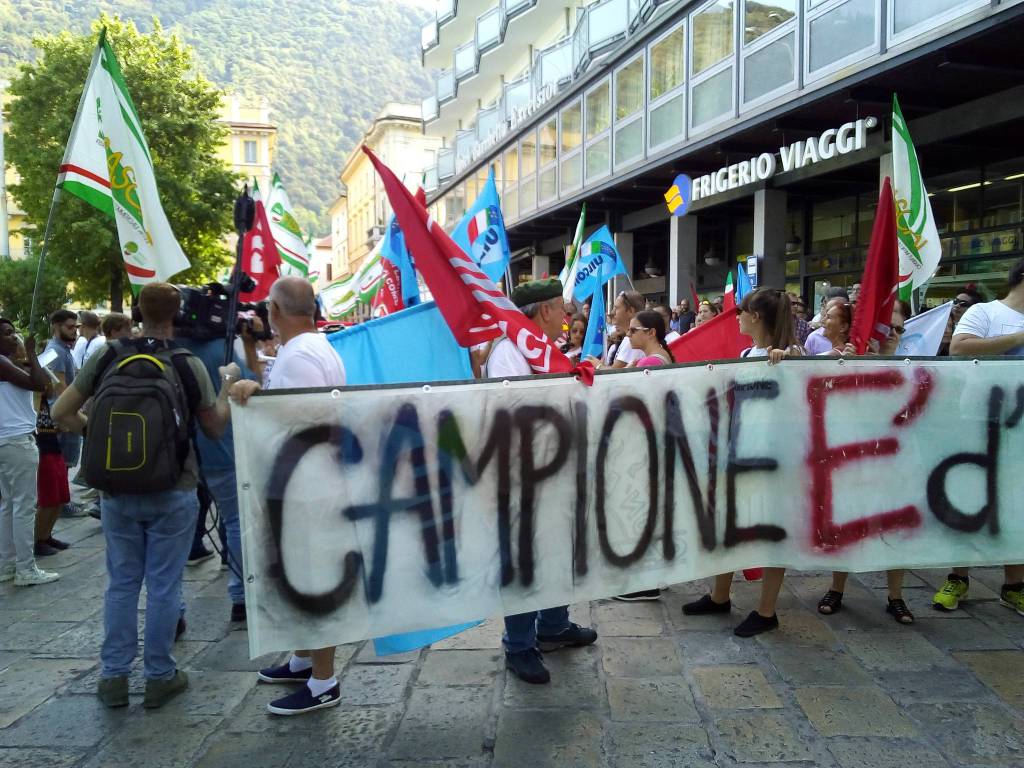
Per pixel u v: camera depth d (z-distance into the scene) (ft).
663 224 57.41
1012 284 13.05
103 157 13.28
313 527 9.45
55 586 15.92
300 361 10.10
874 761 8.77
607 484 10.81
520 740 9.36
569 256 26.91
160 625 10.42
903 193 15.57
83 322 27.66
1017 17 22.41
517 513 10.33
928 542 12.09
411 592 9.87
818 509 11.81
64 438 23.22
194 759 9.11
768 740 9.25
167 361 10.32
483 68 93.50
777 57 33.14
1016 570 13.34
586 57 55.93
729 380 11.54
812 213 45.44
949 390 12.09
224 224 85.92
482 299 11.05
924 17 25.70
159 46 82.23
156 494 10.15
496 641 12.53
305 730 9.74
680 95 41.19
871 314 13.08
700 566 11.45
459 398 10.03
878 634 12.34
